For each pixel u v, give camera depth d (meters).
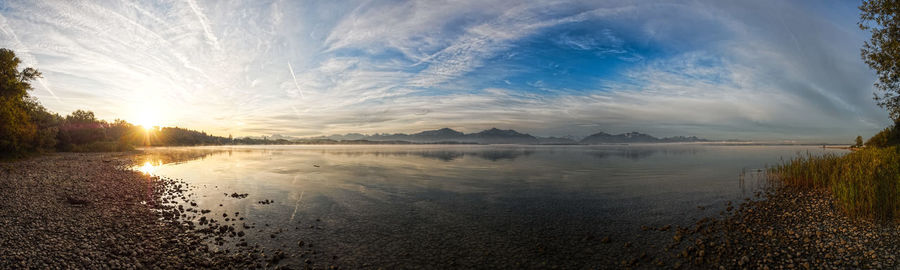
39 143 46.44
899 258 8.90
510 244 11.78
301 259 10.18
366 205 18.19
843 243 10.24
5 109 36.62
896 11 16.77
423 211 16.81
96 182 22.50
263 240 11.90
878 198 12.04
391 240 12.20
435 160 54.88
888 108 18.69
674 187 23.72
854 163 20.22
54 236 10.84
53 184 20.42
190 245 10.93
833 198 15.55
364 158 59.91
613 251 10.97
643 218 15.13
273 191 22.44
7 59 39.28
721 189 22.38
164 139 136.12
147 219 13.88
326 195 21.11
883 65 17.88
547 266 9.85
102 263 9.09
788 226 12.53
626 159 56.56
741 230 12.48
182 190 22.09
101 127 81.69
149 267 9.14
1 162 32.78
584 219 15.12
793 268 8.98
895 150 21.17
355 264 9.91
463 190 23.20
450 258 10.50
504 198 20.25
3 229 11.08
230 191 22.19
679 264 9.66
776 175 27.72
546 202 18.98
